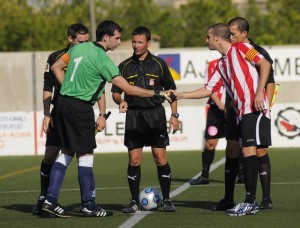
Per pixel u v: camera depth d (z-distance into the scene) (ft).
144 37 77.82
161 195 79.51
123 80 73.26
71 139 73.10
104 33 74.02
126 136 78.74
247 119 73.46
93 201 74.95
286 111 157.99
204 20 314.14
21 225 70.95
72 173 121.19
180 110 159.02
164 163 78.48
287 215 73.51
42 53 176.55
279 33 305.53
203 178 103.45
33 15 315.17
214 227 67.67
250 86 73.36
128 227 68.64
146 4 334.85
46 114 77.56
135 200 78.79
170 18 321.73
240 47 73.56
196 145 159.12
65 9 340.39
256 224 68.85
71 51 74.18
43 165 78.89
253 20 314.35
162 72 78.74
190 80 164.25
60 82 74.54
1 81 176.86
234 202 83.71
